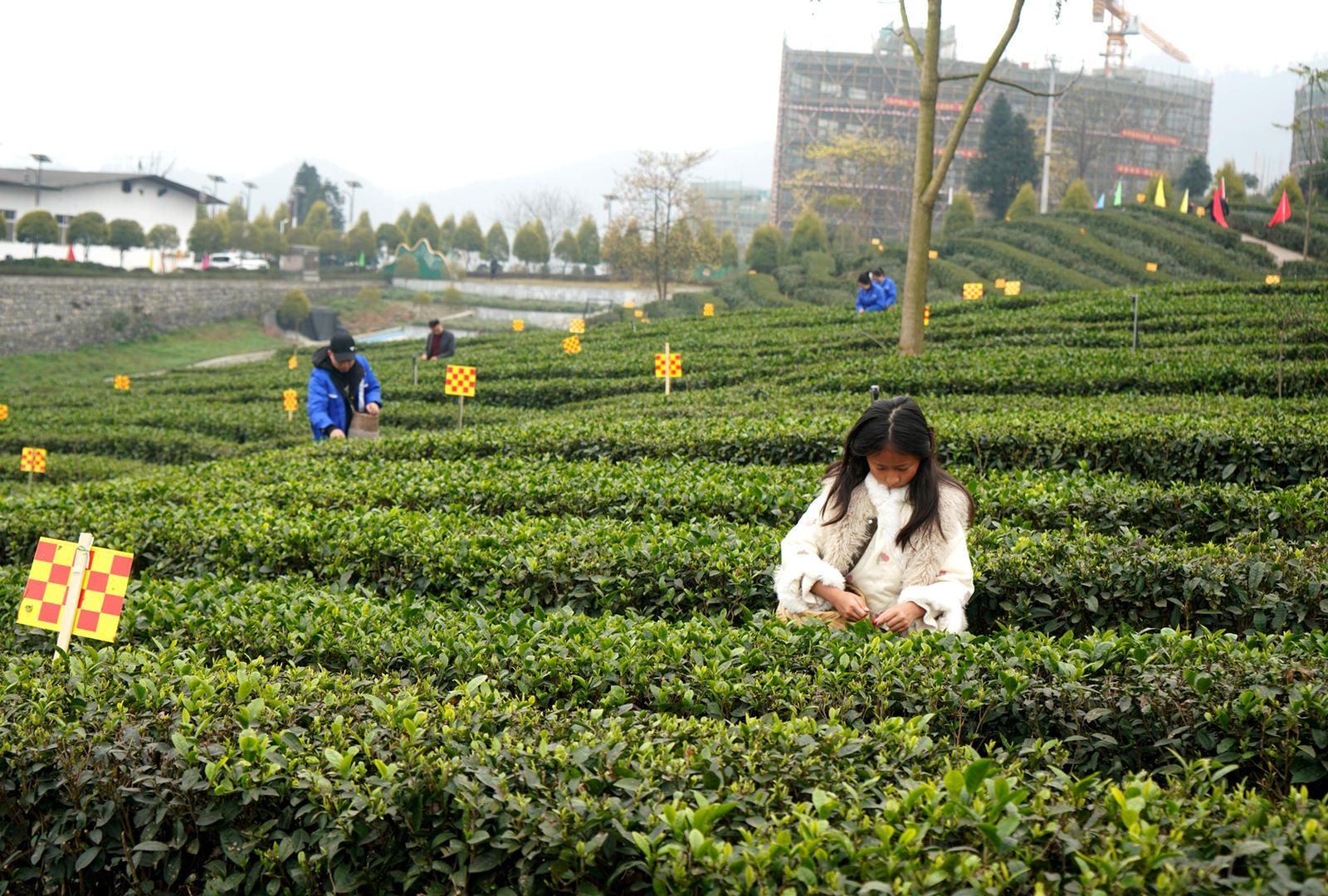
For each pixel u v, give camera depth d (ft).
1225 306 63.87
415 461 33.12
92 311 150.51
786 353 66.33
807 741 10.03
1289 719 10.45
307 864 9.57
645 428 35.45
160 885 10.44
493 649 13.74
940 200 313.32
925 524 13.24
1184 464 27.53
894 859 7.85
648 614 17.07
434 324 78.07
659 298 185.57
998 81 53.31
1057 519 21.02
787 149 341.82
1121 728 11.40
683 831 8.40
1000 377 45.44
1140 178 350.64
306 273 210.18
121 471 44.98
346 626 14.78
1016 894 7.88
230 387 83.56
